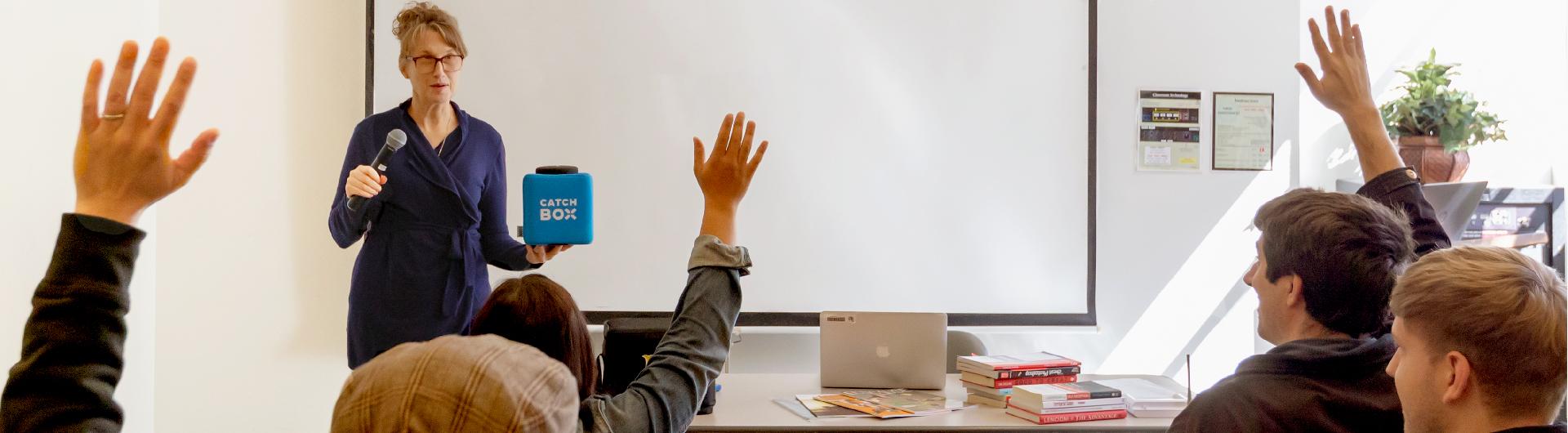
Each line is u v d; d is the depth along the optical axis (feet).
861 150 13.20
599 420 3.52
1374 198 5.04
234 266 11.79
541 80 12.73
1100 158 13.50
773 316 13.16
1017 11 13.29
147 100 2.29
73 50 5.03
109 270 2.32
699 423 7.94
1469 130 13.12
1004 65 13.30
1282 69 13.65
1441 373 3.21
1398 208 4.86
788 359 13.21
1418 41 14.30
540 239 5.97
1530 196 13.44
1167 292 13.62
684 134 12.93
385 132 8.02
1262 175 13.66
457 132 8.29
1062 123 13.37
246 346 11.86
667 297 13.00
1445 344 3.17
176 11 11.38
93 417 2.34
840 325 9.45
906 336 9.41
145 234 2.38
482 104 12.66
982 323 13.41
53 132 4.91
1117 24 13.43
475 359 2.10
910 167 13.26
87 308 2.31
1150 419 8.29
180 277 11.54
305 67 12.07
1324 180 14.08
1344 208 4.23
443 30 7.98
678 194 12.96
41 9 4.82
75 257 2.29
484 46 12.64
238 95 11.71
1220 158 13.61
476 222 8.26
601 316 12.96
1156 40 13.50
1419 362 3.27
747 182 4.00
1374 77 14.35
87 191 2.32
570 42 12.77
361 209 7.48
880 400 8.71
